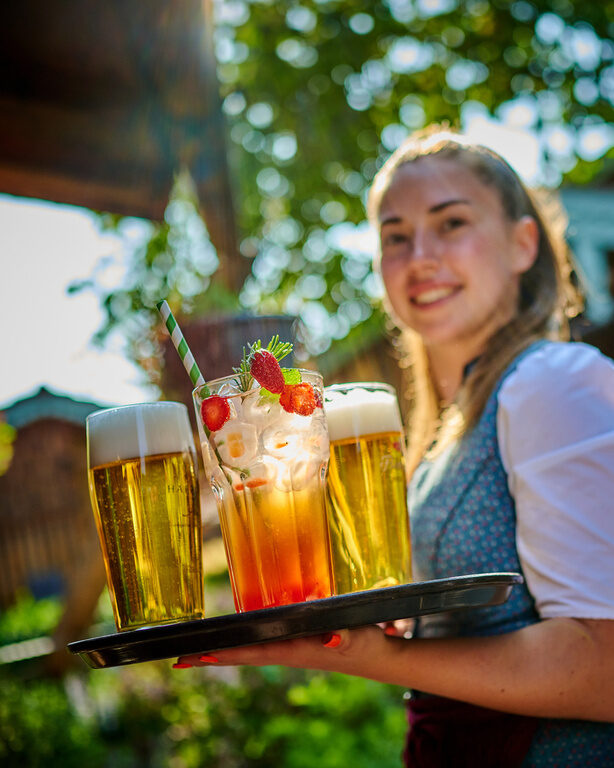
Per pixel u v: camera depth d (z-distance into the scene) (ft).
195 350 11.13
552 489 4.37
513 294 5.64
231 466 3.96
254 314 11.55
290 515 3.97
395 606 3.53
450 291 5.59
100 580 17.67
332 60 19.45
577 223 32.19
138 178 11.17
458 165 5.65
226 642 3.54
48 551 32.48
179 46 10.22
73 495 33.24
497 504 4.83
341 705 17.89
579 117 19.20
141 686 20.12
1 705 17.51
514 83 19.29
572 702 4.09
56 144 10.44
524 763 4.59
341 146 19.79
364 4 19.42
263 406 3.97
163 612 4.09
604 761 4.54
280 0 19.65
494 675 4.05
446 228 5.62
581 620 4.15
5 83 9.87
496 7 19.16
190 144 11.20
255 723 18.78
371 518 4.42
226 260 12.30
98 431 4.24
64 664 19.48
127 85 10.50
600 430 4.37
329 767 16.10
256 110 19.77
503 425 4.75
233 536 4.05
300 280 19.45
